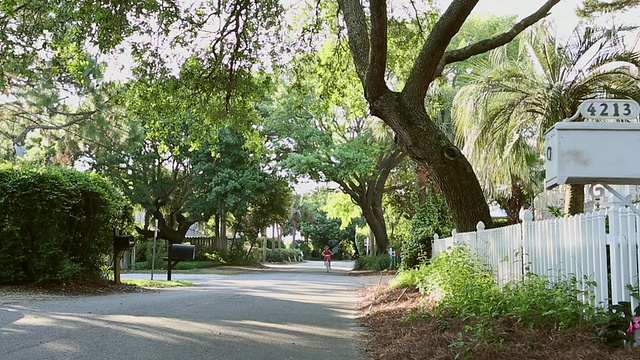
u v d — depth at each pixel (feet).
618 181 18.58
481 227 36.35
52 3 48.62
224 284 67.67
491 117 57.06
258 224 164.14
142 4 48.03
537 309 21.77
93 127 92.68
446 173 38.27
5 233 45.62
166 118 62.34
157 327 28.50
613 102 19.12
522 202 99.45
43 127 97.30
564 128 18.49
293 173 122.72
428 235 65.67
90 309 35.12
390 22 60.23
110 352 22.38
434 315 28.76
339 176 115.85
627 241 18.58
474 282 30.25
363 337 28.32
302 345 25.43
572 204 51.08
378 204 129.80
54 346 23.21
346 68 64.69
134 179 134.00
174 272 108.27
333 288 64.54
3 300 38.68
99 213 50.57
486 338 20.40
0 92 89.76
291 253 248.93
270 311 37.17
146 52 54.03
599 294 19.97
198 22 55.01
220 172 134.10
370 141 120.88
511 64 57.16
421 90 38.60
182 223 153.89
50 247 46.39
